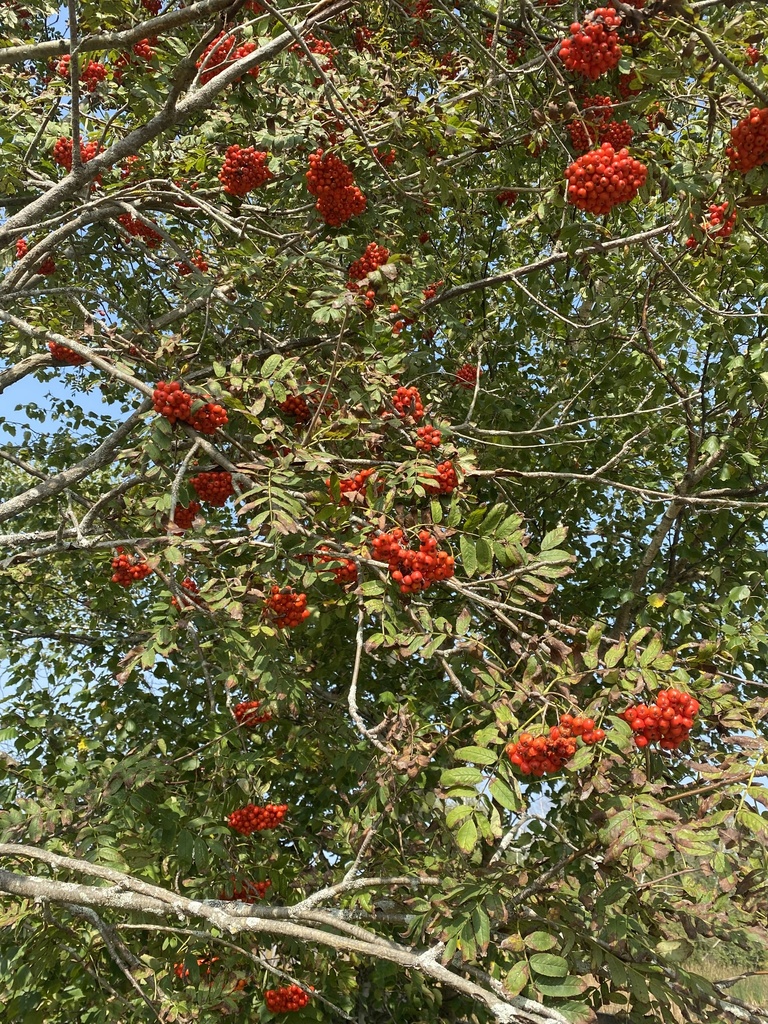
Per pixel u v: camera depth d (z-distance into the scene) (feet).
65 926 11.77
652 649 8.51
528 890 10.12
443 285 19.88
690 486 17.47
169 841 12.96
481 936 8.30
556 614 20.75
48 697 19.89
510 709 8.70
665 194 11.56
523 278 20.66
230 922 8.43
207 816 13.62
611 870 10.01
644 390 20.88
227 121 15.75
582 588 21.39
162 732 19.12
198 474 13.08
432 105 14.78
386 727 11.76
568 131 13.62
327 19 12.01
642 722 8.30
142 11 11.97
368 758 14.94
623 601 16.60
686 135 16.28
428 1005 15.75
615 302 16.97
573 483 20.67
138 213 14.33
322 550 10.55
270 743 17.65
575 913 11.09
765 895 9.43
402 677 20.56
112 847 12.44
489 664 9.32
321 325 16.40
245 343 17.75
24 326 11.78
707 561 20.07
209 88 12.18
